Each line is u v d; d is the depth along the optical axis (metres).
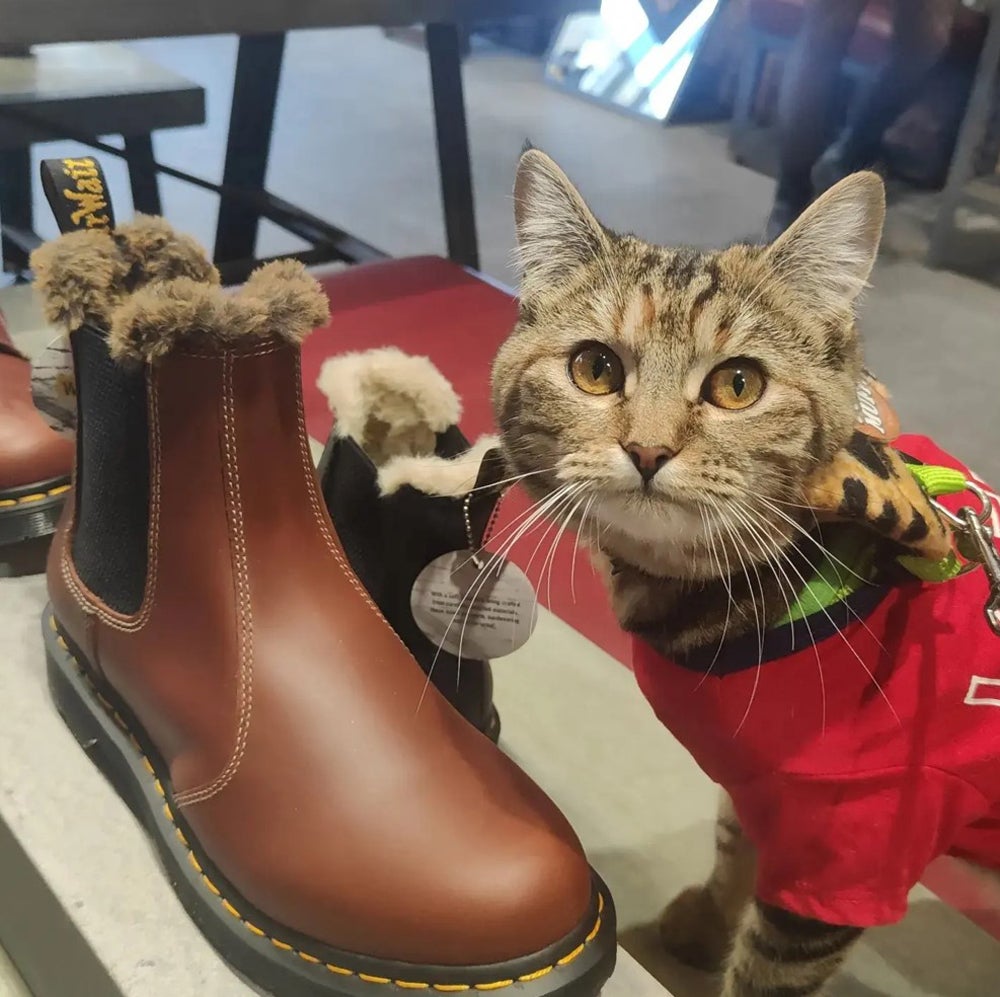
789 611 0.57
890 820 0.57
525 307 0.66
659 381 0.59
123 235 0.59
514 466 0.65
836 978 0.75
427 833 0.51
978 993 0.76
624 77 1.77
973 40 1.23
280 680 0.55
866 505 0.53
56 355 0.65
